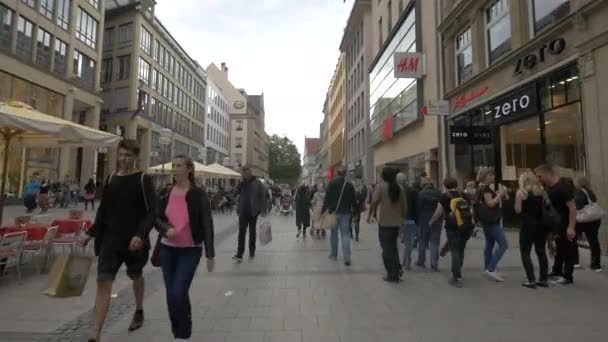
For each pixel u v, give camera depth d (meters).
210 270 3.93
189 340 3.92
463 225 6.25
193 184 4.10
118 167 4.14
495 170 14.13
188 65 54.97
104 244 3.98
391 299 5.56
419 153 21.38
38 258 8.40
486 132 14.28
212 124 69.94
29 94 25.86
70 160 32.69
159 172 19.64
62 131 7.09
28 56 25.77
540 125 11.70
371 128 32.78
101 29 34.50
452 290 6.04
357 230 11.48
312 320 4.70
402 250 9.99
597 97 9.23
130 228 3.98
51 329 4.43
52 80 27.77
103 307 3.86
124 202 3.99
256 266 7.90
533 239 6.21
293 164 103.19
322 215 8.62
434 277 6.92
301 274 7.18
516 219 13.07
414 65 20.23
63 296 4.00
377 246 10.46
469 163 16.17
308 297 5.68
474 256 8.79
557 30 10.53
